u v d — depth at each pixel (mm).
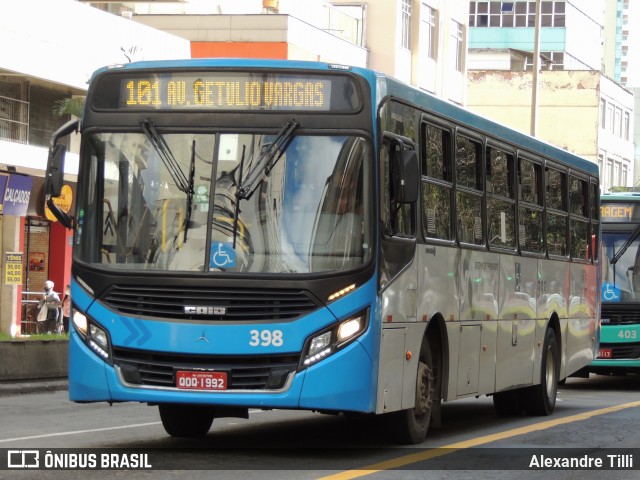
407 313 12398
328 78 11695
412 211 12617
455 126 14133
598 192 21453
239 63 11742
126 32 36969
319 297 11289
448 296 13703
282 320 11289
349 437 13859
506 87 81438
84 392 11609
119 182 11766
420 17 56344
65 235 37250
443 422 16719
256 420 16062
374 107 11672
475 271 14688
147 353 11445
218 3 47125
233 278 11344
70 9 34469
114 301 11555
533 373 17266
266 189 11516
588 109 80750
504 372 15914
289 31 43875
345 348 11312
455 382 14000
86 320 11625
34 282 36719
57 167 12031
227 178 11562
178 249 11500
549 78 81250
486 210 15195
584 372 25609
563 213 19031
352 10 54344
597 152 81125
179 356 11367
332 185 11500
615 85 85562
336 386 11281
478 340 14812
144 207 11656
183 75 11820
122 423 15094
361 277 11391
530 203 17234
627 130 90000
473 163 14828
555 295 18438
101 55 35844
